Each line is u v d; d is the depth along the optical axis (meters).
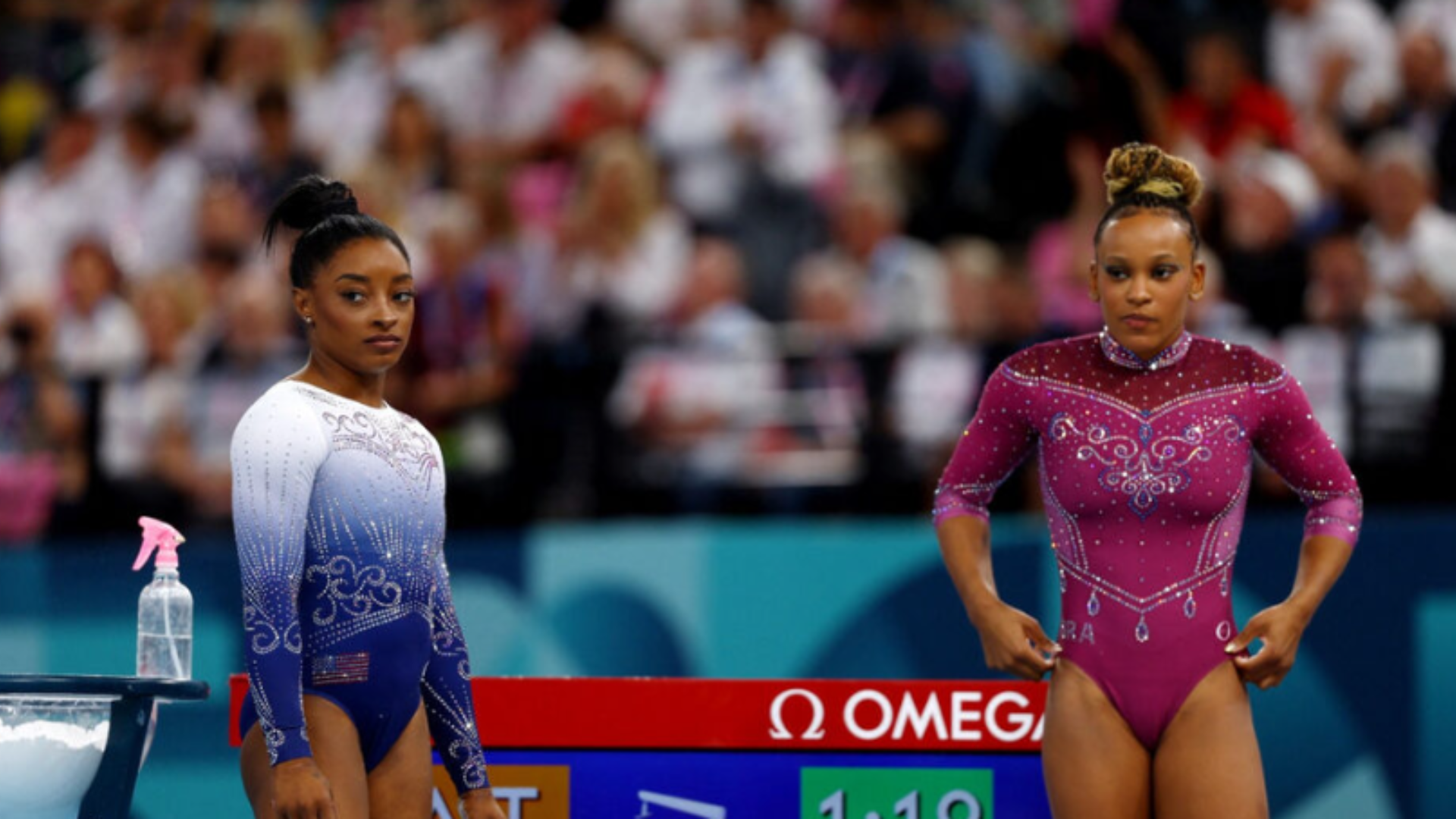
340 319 11.37
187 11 34.88
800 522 23.42
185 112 33.34
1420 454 21.97
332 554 11.15
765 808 13.59
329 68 33.94
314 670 11.12
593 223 28.34
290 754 10.56
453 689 11.80
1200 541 11.70
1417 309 24.22
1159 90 26.95
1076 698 11.72
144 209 32.78
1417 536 20.17
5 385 27.91
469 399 26.00
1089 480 11.73
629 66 31.08
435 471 11.77
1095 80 26.69
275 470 10.95
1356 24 27.47
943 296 26.44
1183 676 11.59
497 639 23.12
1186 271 11.62
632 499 24.58
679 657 22.50
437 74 31.98
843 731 13.62
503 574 23.23
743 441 24.55
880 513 23.64
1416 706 19.97
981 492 12.35
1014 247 27.05
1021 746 13.55
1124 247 11.56
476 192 29.41
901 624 21.84
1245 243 24.56
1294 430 11.88
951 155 28.38
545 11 31.86
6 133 35.59
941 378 23.91
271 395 11.27
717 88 29.64
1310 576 11.77
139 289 29.33
